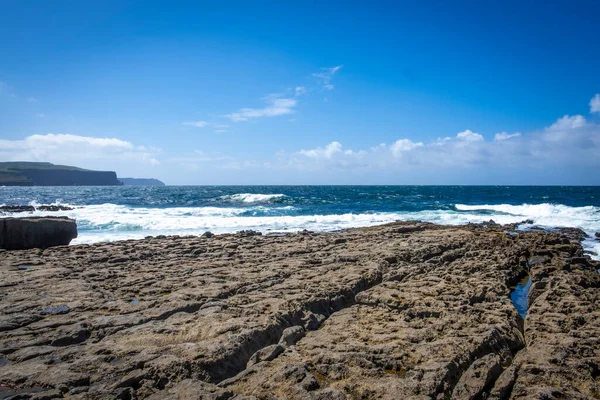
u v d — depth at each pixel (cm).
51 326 771
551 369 610
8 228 1817
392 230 2025
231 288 1010
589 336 731
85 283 1081
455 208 4125
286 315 807
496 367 629
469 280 1103
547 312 875
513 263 1371
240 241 1789
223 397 529
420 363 626
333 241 1731
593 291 1047
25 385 558
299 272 1173
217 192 9175
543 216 3338
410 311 848
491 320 805
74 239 2152
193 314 827
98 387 552
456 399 554
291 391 541
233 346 665
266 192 8888
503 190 9869
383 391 548
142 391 550
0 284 1056
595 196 6525
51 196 7825
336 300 941
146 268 1275
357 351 657
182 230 2533
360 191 9400
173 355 630
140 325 773
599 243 2058
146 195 7769
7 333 738
